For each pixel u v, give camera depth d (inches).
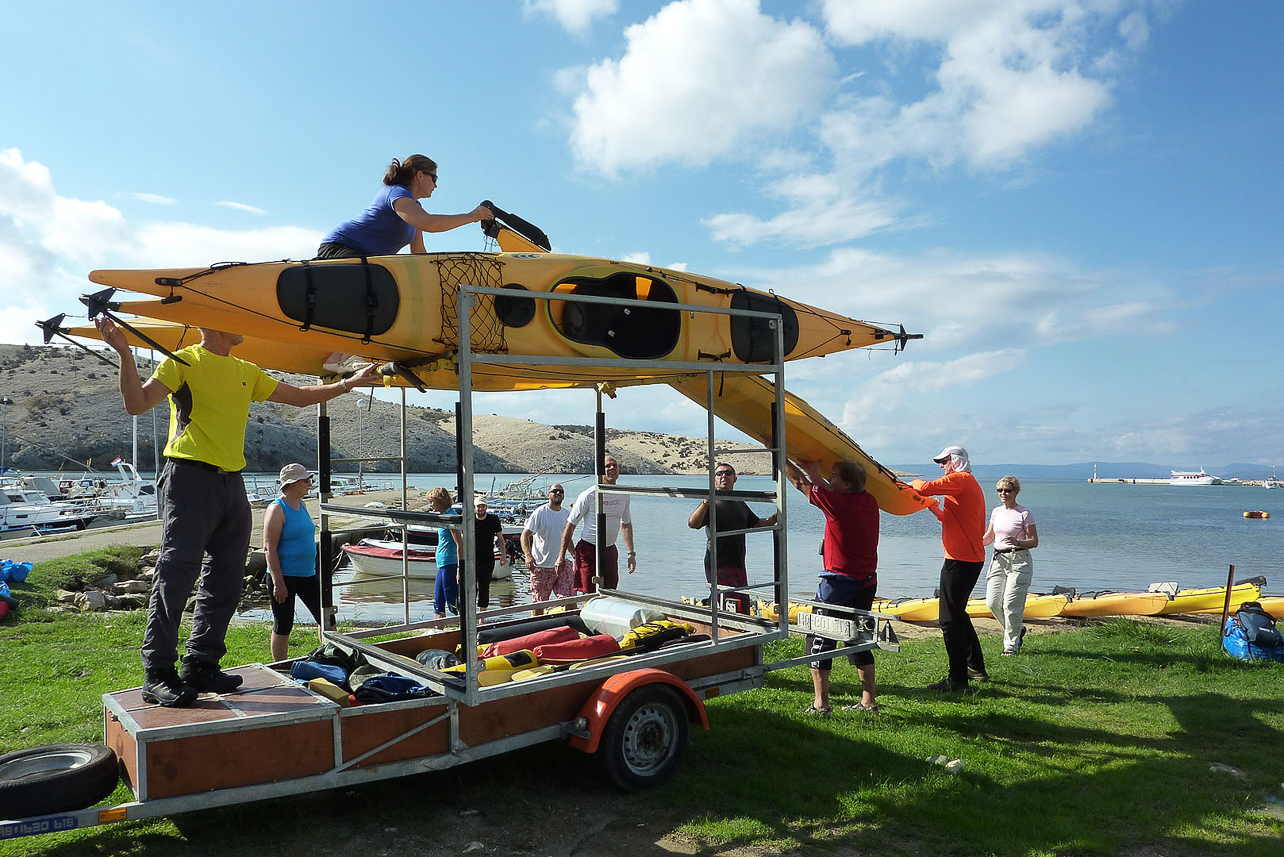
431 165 189.8
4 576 490.0
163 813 130.8
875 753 210.2
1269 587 782.5
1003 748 220.2
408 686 169.2
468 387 159.0
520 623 239.8
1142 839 165.5
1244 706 263.7
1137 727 242.8
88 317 144.6
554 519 366.6
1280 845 161.8
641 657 187.0
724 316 216.8
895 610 450.9
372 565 833.5
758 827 163.2
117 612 468.1
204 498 155.9
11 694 254.8
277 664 189.9
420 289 172.7
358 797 173.2
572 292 202.7
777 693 273.3
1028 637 382.9
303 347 204.7
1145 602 447.5
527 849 151.8
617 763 175.0
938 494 283.9
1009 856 155.1
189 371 156.7
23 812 124.0
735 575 316.5
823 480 273.3
